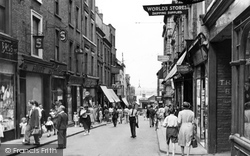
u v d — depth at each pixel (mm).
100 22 43031
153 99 92500
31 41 17234
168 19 36469
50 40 20359
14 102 14852
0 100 13602
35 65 17141
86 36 31828
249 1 6082
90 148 12430
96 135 17875
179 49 23172
